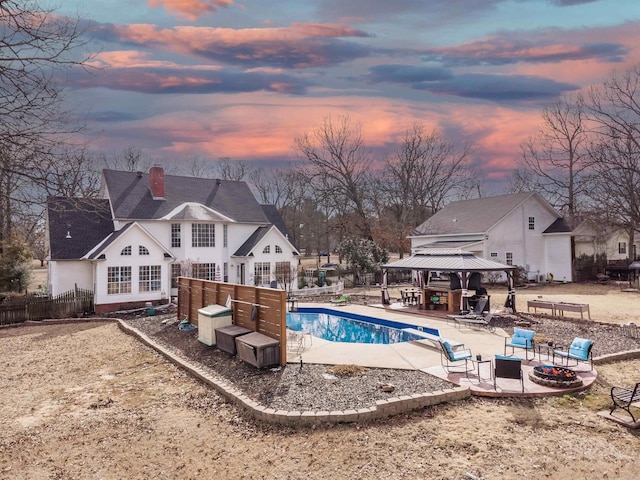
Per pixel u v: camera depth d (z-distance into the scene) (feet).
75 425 28.58
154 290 87.25
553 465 21.62
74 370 42.52
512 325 57.98
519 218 121.08
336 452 23.50
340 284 106.42
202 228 102.12
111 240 85.25
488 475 20.76
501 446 23.59
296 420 27.09
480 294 67.05
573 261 120.37
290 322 73.20
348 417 27.12
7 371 42.80
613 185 120.06
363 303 84.48
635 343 46.68
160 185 105.60
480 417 27.45
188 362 43.01
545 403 29.58
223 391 33.14
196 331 56.85
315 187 169.99
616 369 38.04
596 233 121.60
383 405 27.68
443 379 34.06
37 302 74.18
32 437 26.86
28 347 54.08
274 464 22.62
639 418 26.53
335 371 36.63
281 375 36.50
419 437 24.85
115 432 27.30
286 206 253.65
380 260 134.41
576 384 31.78
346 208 168.04
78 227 94.48
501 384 32.53
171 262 91.15
